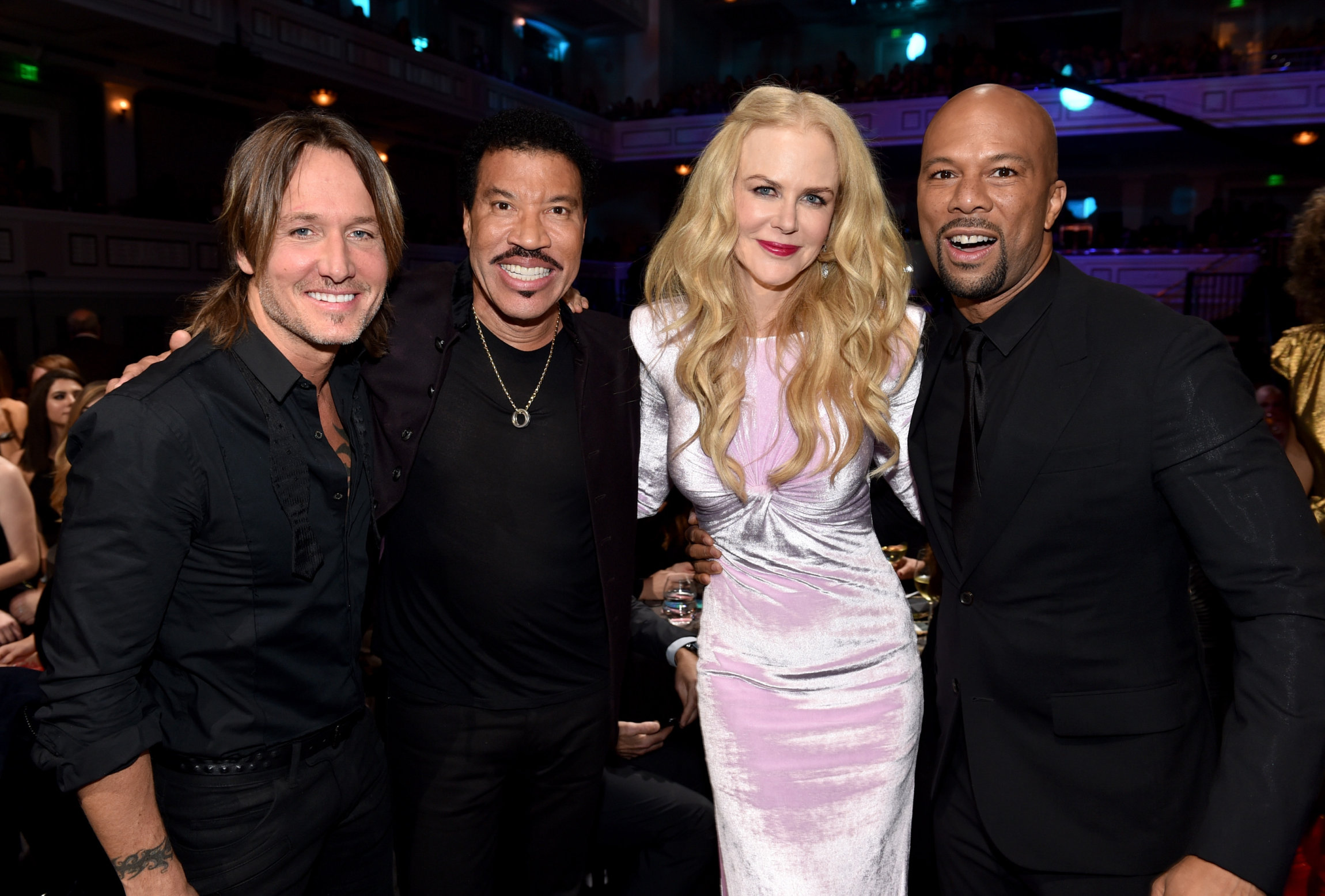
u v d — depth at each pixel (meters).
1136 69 14.52
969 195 1.41
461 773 1.71
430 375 1.64
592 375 1.73
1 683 1.74
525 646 1.71
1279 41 14.50
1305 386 2.21
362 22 13.26
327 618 1.43
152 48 11.00
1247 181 15.27
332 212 1.34
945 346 1.60
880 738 1.62
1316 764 1.13
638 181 19.38
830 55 19.33
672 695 2.18
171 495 1.26
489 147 1.59
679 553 2.60
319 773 1.44
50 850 1.67
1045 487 1.38
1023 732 1.47
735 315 1.68
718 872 2.35
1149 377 1.31
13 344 10.12
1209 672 1.85
